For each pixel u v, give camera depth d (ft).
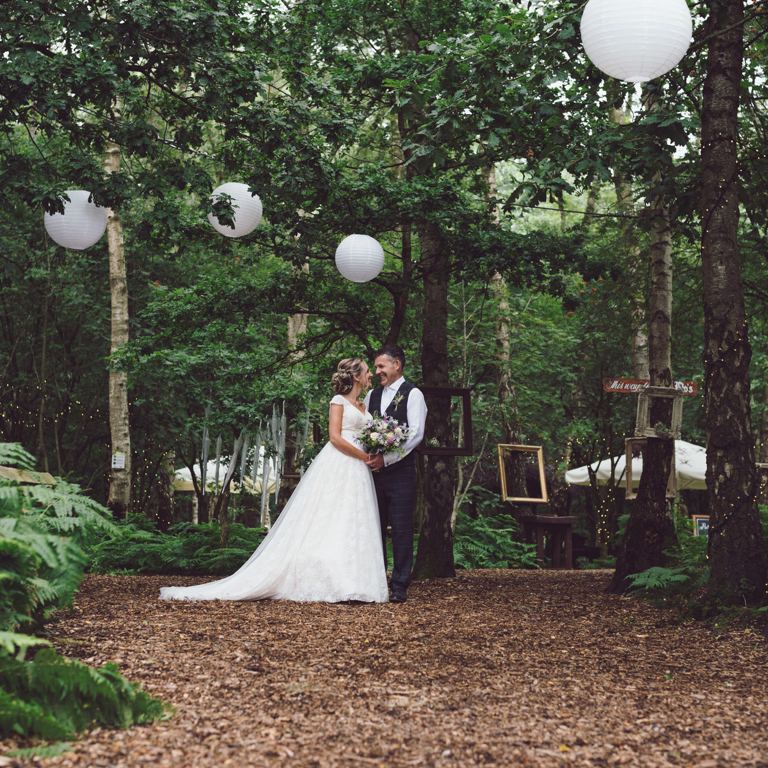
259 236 35.70
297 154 27.76
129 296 66.08
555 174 24.79
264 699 11.59
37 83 22.98
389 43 37.14
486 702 11.99
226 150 29.73
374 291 40.65
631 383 28.63
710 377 22.86
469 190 38.34
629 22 16.05
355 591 22.79
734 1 23.84
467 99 23.34
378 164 34.99
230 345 42.80
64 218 25.26
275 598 22.86
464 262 35.45
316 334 43.88
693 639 18.35
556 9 23.47
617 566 28.02
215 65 25.59
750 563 21.62
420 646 16.12
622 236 46.52
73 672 9.98
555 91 23.57
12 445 15.79
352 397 24.68
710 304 23.08
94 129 26.11
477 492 63.46
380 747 9.76
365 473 23.97
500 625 19.27
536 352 65.98
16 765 8.60
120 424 53.06
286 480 44.93
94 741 9.52
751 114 30.89
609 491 59.52
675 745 10.32
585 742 10.28
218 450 38.58
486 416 61.36
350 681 12.89
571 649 16.65
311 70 30.09
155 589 24.61
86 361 72.90
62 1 24.02
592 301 50.03
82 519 14.74
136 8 23.70
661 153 23.97
